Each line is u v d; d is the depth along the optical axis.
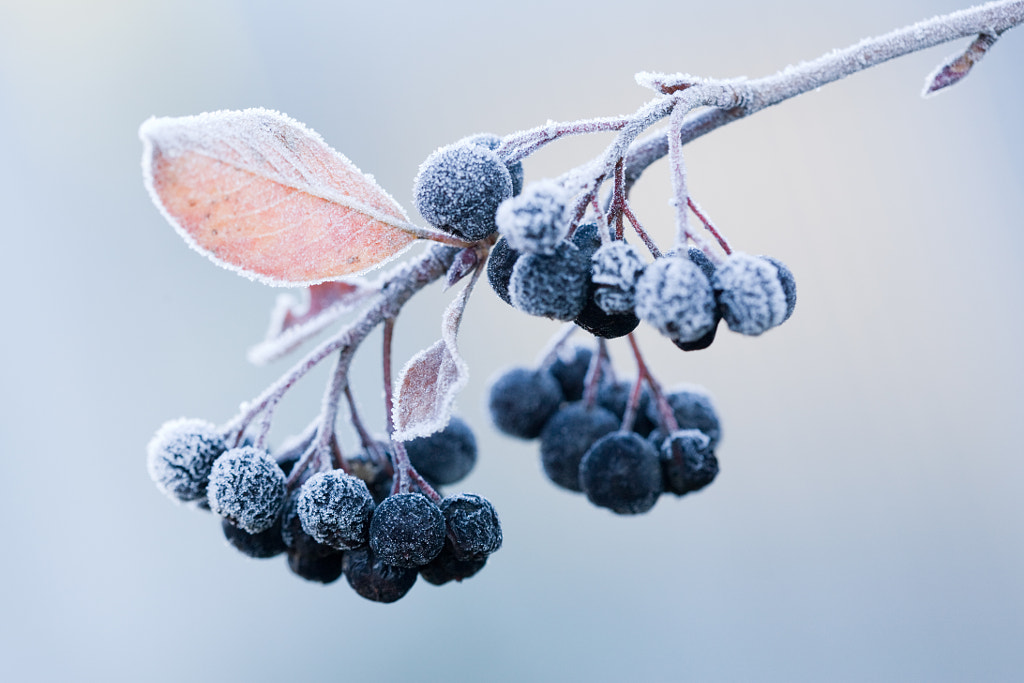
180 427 0.28
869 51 0.28
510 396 0.31
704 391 0.30
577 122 0.27
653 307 0.25
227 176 0.26
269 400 0.28
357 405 0.28
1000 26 0.28
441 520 0.27
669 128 0.26
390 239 0.27
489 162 0.26
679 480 0.29
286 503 0.28
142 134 0.26
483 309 0.66
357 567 0.27
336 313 0.29
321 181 0.26
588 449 0.30
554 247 0.26
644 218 0.65
